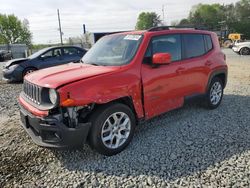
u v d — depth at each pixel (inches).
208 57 215.2
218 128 186.2
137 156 149.3
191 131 181.8
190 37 202.7
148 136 175.5
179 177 127.6
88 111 142.5
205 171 131.6
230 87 326.0
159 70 171.3
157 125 194.5
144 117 167.8
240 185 119.3
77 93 132.7
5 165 145.7
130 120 157.6
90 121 141.2
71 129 132.8
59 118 133.6
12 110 257.8
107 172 134.7
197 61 202.8
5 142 175.6
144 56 165.2
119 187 122.3
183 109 231.1
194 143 163.0
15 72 418.6
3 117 234.7
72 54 454.9
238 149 153.3
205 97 217.8
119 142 154.0
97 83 140.5
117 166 139.8
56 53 442.0
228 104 246.2
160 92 174.1
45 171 138.6
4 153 159.8
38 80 144.5
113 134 151.6
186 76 192.9
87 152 156.3
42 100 137.9
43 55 432.8
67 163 145.3
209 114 217.2
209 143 162.4
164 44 179.9
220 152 150.4
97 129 142.6
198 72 203.9
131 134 159.3
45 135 137.8
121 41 180.5
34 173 137.2
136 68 159.5
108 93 143.5
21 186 126.5
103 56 177.9
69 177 132.0
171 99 184.5
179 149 155.7
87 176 132.0
